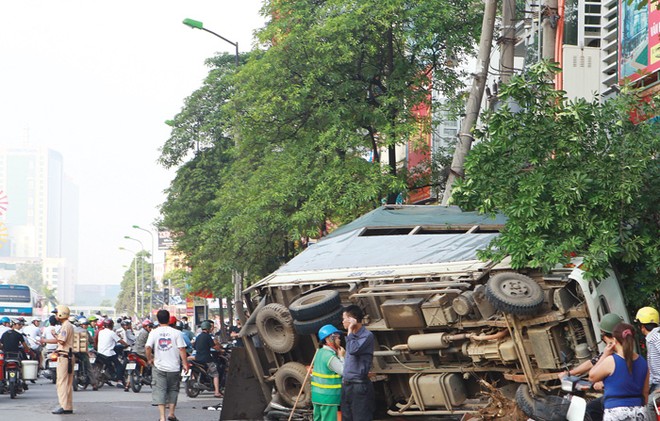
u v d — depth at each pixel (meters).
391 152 27.47
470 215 15.23
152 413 18.80
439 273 12.97
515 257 12.26
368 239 14.60
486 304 12.25
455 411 12.83
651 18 19.28
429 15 26.22
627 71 20.33
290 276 14.77
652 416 9.59
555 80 22.73
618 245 12.69
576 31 23.06
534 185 12.71
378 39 26.80
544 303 11.91
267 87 27.14
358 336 11.48
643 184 12.92
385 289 13.16
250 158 30.98
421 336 12.74
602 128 13.44
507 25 20.00
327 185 25.88
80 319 27.22
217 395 23.55
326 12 26.64
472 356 12.39
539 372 11.95
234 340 27.73
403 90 26.70
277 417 15.16
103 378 26.59
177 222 47.41
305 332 13.68
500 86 14.14
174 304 91.62
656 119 14.51
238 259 33.69
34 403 21.33
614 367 8.30
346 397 11.49
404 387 13.63
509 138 13.55
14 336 23.12
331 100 26.77
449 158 28.66
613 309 12.30
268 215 27.98
